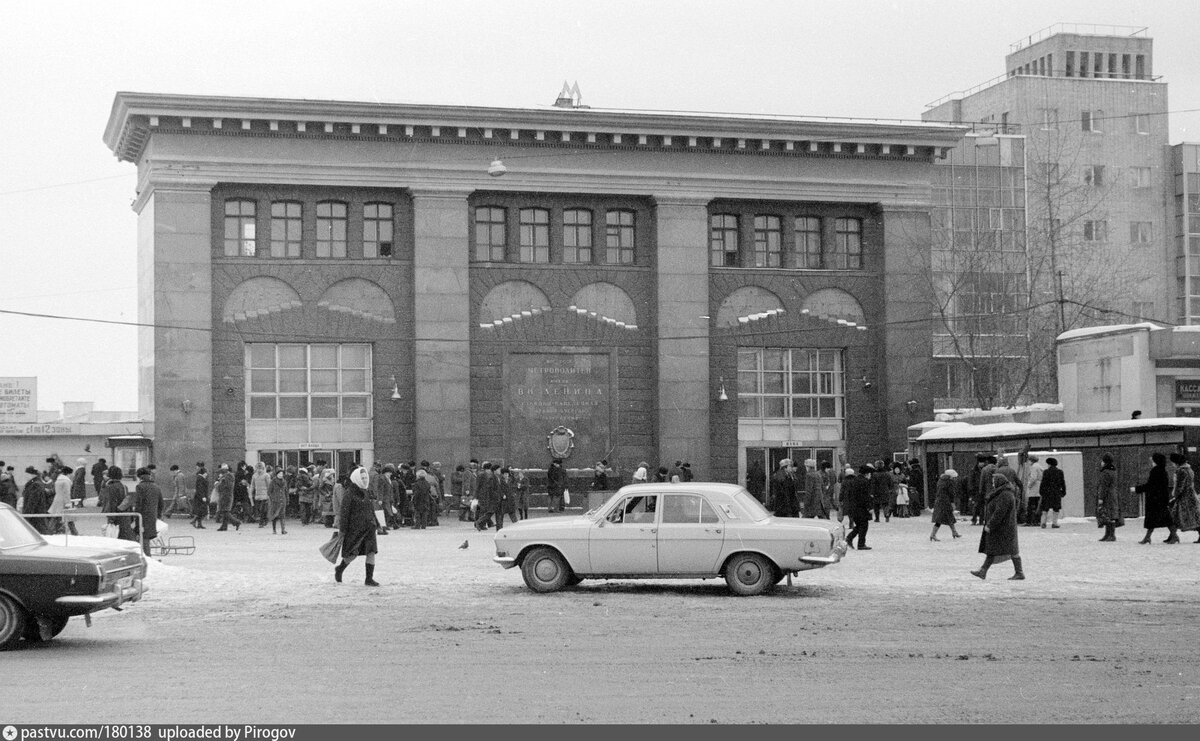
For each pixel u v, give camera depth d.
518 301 55.66
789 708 12.68
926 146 58.38
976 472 43.50
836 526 23.53
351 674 14.70
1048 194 79.81
